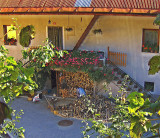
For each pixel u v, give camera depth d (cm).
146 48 1641
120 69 1711
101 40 1725
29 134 1359
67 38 1780
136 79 1698
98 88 1692
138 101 469
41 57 731
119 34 1683
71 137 1323
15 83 549
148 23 1612
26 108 1673
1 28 1886
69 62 1658
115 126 672
